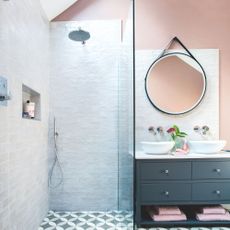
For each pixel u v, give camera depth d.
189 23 2.66
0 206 1.38
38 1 2.21
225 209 2.42
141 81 2.66
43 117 2.44
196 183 2.23
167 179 2.21
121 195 2.51
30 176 1.99
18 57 1.71
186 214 2.40
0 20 1.40
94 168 2.66
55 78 2.67
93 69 2.68
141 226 2.26
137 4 2.69
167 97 2.65
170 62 2.67
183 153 2.36
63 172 2.65
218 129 2.65
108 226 2.25
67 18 2.68
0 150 1.40
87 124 2.67
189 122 2.65
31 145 2.02
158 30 2.69
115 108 2.68
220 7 2.68
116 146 2.67
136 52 2.67
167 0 2.68
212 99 2.67
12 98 1.58
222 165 2.25
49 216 2.49
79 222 2.34
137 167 2.19
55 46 2.67
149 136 2.63
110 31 2.68
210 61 2.68
